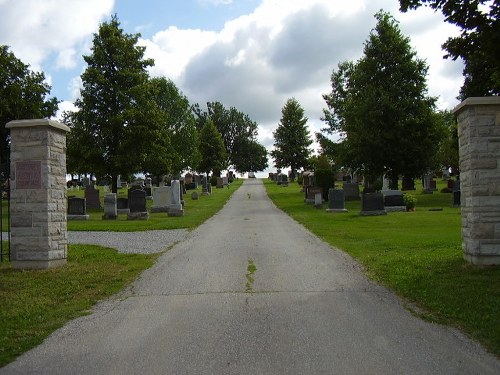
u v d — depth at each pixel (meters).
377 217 22.86
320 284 9.04
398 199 26.62
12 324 7.07
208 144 81.31
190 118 62.25
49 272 10.49
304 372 5.04
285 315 7.07
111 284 9.44
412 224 19.55
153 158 39.03
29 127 10.96
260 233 17.52
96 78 34.59
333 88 52.00
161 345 5.96
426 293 8.10
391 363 5.26
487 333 6.11
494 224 9.80
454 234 15.74
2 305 8.09
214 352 5.66
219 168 82.12
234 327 6.56
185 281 9.48
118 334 6.46
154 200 29.42
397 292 8.41
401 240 14.56
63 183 11.62
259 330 6.41
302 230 18.41
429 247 13.01
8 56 34.03
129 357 5.61
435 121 34.66
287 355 5.52
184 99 61.69
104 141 35.03
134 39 37.12
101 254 12.95
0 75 33.25
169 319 7.04
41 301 8.28
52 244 11.12
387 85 35.50
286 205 33.38
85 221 23.64
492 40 9.32
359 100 36.56
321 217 23.80
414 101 34.69
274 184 68.25
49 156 11.01
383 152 34.59
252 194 47.69
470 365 5.20
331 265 10.88
